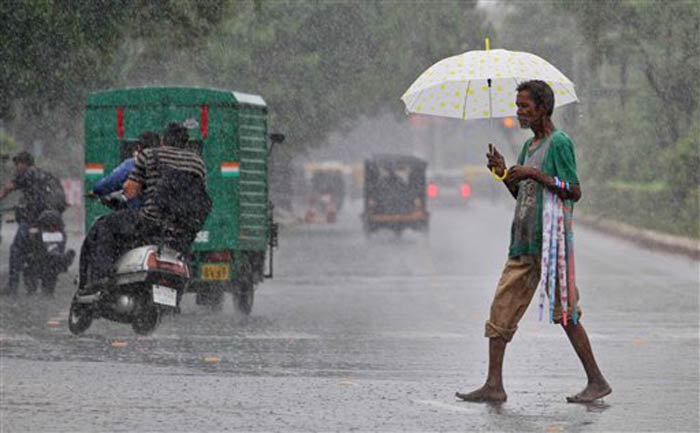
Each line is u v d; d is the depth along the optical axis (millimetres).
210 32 62594
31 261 46844
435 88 23109
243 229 41812
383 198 102000
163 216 31828
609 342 32469
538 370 26391
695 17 82625
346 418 19938
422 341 32344
